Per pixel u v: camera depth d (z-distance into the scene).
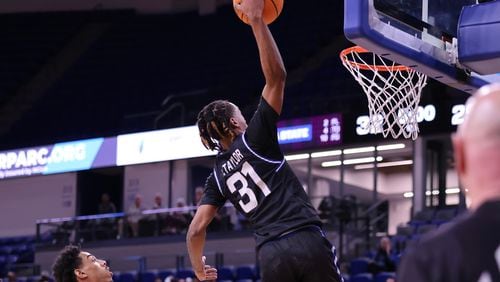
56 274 3.94
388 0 4.67
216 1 22.03
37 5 22.03
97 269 3.93
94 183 20.31
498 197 1.65
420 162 16.17
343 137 15.70
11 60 21.38
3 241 19.50
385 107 5.13
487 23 5.03
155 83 20.44
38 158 19.00
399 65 5.12
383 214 16.02
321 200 15.91
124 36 21.78
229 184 3.43
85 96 20.69
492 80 5.37
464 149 1.69
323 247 3.28
